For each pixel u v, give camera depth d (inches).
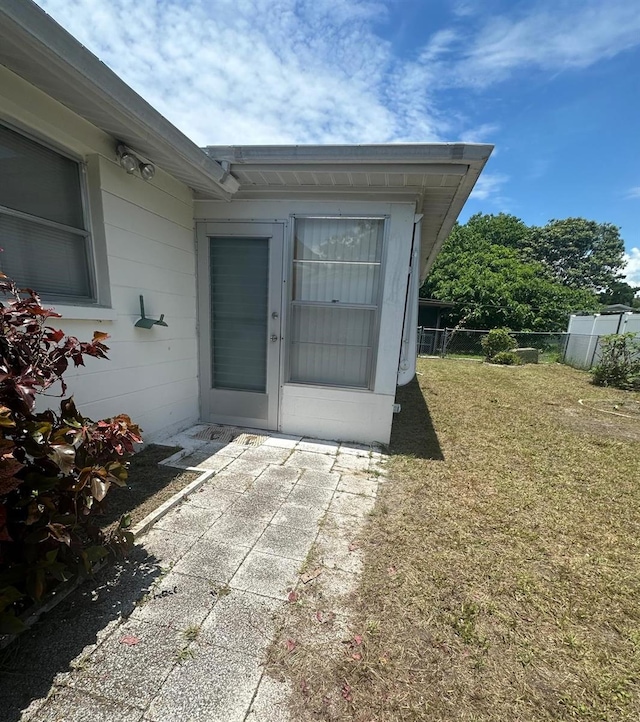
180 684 47.1
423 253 240.2
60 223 91.0
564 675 52.1
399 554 77.7
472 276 716.7
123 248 107.3
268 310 142.8
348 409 143.8
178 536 79.9
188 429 147.0
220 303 147.7
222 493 100.1
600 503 107.2
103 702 44.4
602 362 323.9
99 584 64.0
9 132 76.6
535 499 107.3
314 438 146.9
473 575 72.6
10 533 52.2
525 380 335.6
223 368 152.7
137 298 115.0
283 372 145.6
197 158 102.1
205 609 59.9
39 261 86.9
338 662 51.8
